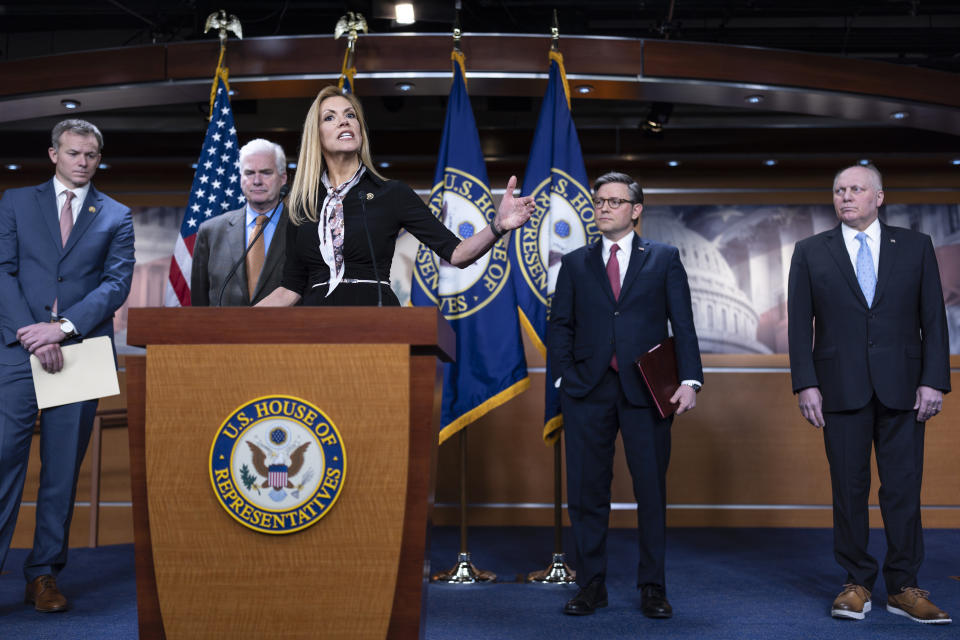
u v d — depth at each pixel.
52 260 3.30
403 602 1.73
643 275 3.24
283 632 1.70
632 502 5.72
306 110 6.82
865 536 3.12
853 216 3.21
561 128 3.99
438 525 5.77
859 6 6.34
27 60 4.83
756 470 5.79
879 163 6.06
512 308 3.87
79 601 3.29
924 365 3.12
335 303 2.20
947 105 4.89
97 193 3.48
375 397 1.74
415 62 4.59
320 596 1.71
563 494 5.80
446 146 3.99
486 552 4.62
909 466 3.10
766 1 6.28
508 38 4.60
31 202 3.36
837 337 3.18
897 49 6.59
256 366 1.75
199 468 1.74
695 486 5.79
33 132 6.11
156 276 6.20
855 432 3.14
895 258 3.18
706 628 2.88
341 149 2.28
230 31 6.02
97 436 4.98
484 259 3.90
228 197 4.07
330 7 6.34
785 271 6.09
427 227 2.29
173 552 1.72
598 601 3.19
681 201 6.19
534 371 5.89
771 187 6.17
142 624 1.77
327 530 1.72
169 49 4.74
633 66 4.66
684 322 3.18
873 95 4.82
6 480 3.16
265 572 1.71
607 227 3.32
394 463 1.72
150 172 6.26
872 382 3.09
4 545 3.15
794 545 4.84
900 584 3.08
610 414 3.20
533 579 3.80
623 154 6.09
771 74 4.75
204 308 1.78
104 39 7.09
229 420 1.74
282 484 1.72
